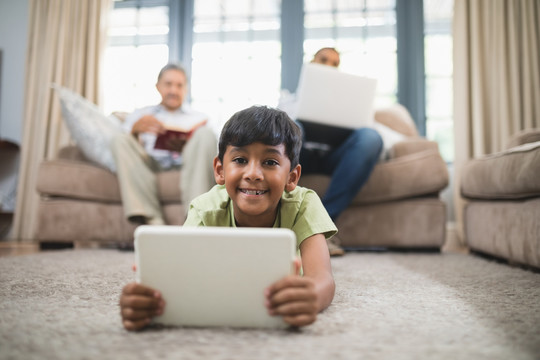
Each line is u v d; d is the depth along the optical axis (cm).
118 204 215
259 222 78
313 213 79
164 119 226
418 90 302
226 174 72
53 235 202
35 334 53
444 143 309
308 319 54
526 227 123
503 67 269
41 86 305
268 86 320
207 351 46
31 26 311
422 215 187
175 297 56
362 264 141
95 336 52
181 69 235
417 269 127
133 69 333
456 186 270
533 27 268
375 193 187
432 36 310
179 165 217
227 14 326
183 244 56
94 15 305
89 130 211
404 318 63
